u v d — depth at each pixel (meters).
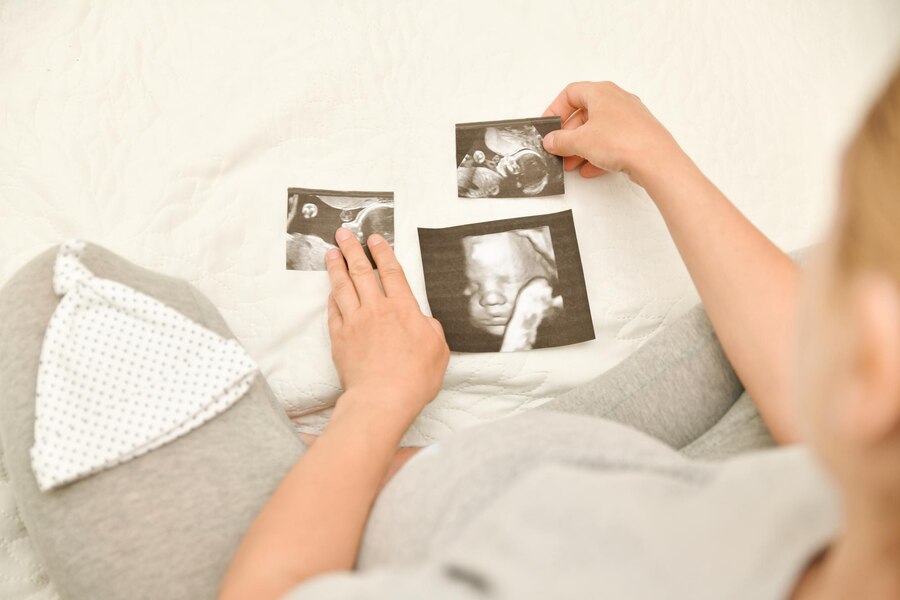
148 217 1.01
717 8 1.21
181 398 0.82
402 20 1.14
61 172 1.00
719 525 0.47
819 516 0.45
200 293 0.94
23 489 0.79
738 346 0.83
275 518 0.70
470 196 1.08
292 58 1.10
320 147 1.08
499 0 1.16
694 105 1.16
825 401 0.33
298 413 1.03
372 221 1.06
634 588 0.44
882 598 0.36
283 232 1.05
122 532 0.76
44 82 1.03
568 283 1.05
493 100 1.12
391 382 0.88
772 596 0.43
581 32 1.16
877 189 0.29
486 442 0.66
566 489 0.51
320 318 1.03
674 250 1.08
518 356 1.03
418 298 1.04
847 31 1.23
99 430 0.79
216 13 1.11
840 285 0.31
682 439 0.90
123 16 1.08
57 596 0.92
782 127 1.17
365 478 0.77
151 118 1.05
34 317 0.83
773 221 1.12
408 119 1.11
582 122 1.10
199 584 0.75
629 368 0.91
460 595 0.46
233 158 1.06
